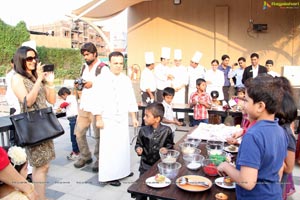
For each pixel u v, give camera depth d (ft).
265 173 4.27
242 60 20.24
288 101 5.41
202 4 25.44
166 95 12.92
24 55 7.77
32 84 8.01
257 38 24.39
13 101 11.14
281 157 4.45
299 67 21.52
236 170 4.34
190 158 6.50
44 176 8.42
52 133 7.99
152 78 20.52
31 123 7.68
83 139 12.59
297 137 11.14
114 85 10.34
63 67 51.65
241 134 8.07
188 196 5.10
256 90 4.26
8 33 49.14
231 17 24.82
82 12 23.56
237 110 14.16
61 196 9.86
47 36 63.21
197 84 15.12
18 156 5.49
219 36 25.20
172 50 26.81
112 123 10.43
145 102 18.80
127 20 28.07
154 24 27.14
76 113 13.80
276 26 23.84
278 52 24.07
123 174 11.00
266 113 4.36
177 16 26.32
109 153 10.53
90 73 11.52
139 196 5.37
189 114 19.34
